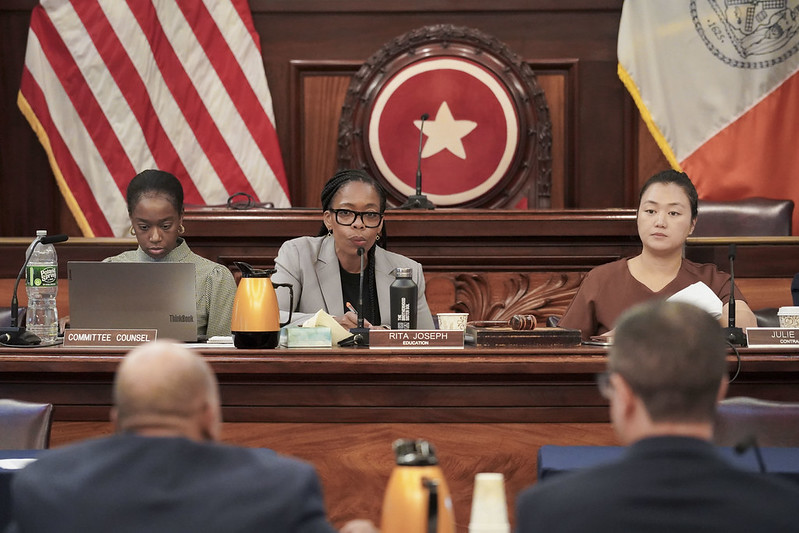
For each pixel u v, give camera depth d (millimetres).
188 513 2012
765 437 3516
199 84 11281
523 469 4055
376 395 4078
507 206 11383
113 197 11109
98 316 4500
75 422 4168
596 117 11602
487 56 11367
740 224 9461
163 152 11203
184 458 2084
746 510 1888
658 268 5457
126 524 1997
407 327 4695
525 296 7746
